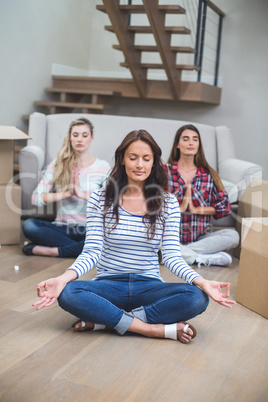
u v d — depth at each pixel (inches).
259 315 90.7
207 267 120.9
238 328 84.3
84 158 126.3
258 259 91.0
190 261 120.3
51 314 85.0
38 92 212.8
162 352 73.1
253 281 92.4
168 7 181.5
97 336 77.3
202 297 75.3
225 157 165.3
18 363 67.1
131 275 79.1
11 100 195.6
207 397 61.4
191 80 229.8
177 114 228.2
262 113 215.2
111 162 158.4
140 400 59.7
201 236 127.3
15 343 73.1
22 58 198.4
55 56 220.8
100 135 160.1
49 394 59.8
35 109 212.1
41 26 207.3
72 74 235.1
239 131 219.8
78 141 122.6
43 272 108.2
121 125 162.2
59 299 75.3
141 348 73.9
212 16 220.7
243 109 218.4
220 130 167.6
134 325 76.2
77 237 123.8
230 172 153.2
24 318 82.6
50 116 160.9
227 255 122.0
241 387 64.6
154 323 77.5
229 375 67.6
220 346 76.7
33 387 61.2
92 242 76.2
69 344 73.8
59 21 219.5
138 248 78.0
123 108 236.1
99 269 81.1
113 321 75.6
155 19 181.3
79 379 63.8
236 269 120.8
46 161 156.9
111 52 243.1
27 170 142.8
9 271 107.3
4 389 60.3
